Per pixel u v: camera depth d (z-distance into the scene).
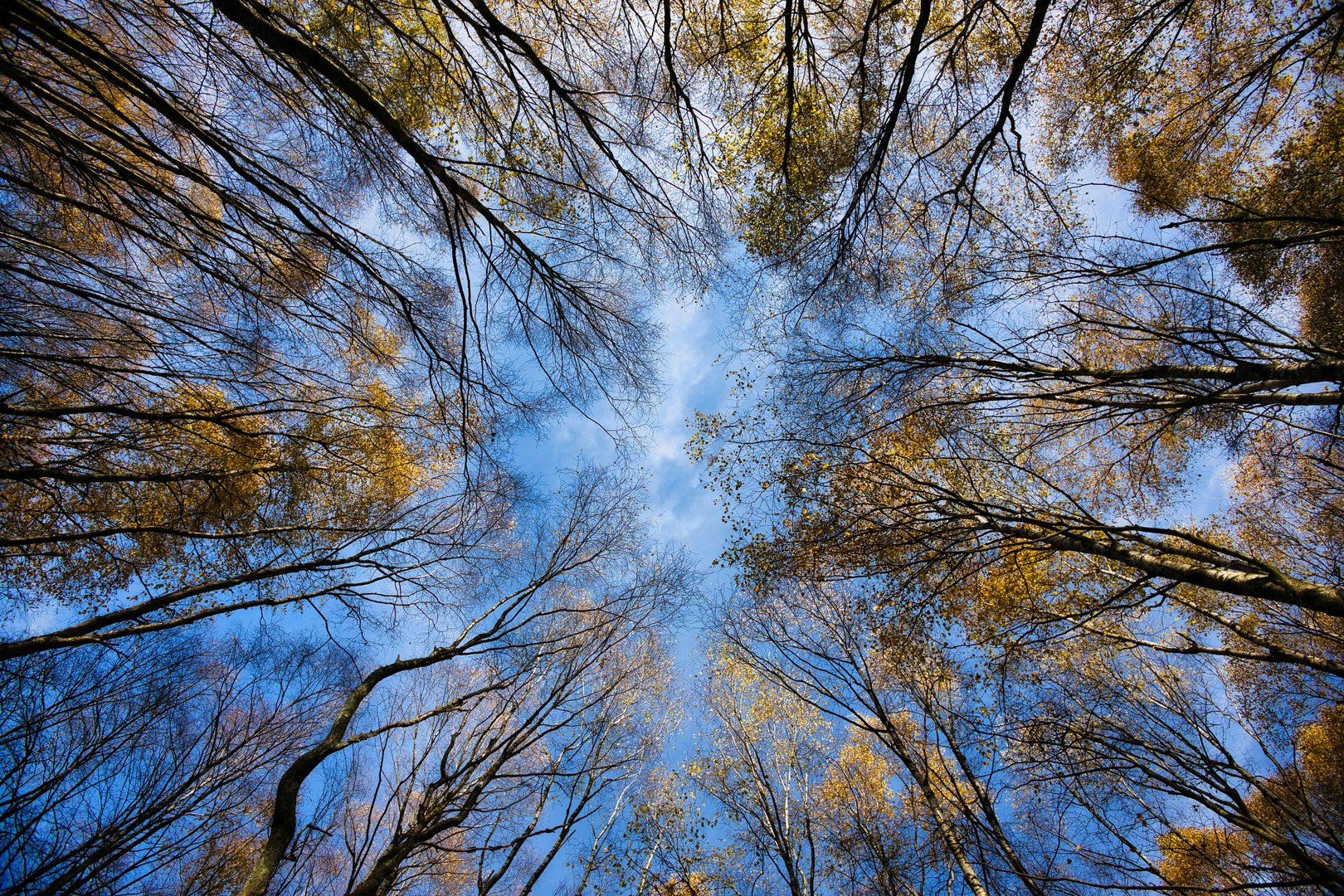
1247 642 8.34
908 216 7.31
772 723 10.86
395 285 5.90
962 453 7.75
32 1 3.13
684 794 10.73
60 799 4.84
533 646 9.48
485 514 8.54
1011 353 6.67
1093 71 7.12
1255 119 7.22
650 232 6.24
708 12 5.89
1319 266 8.20
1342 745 7.66
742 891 9.33
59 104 3.32
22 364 4.70
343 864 8.00
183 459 6.56
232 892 6.39
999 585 8.01
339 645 7.81
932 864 7.45
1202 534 9.24
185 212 4.23
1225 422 7.66
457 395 6.84
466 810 5.86
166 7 4.34
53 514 6.45
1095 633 7.12
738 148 6.95
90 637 4.95
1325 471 8.30
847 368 7.64
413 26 5.30
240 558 7.34
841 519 7.53
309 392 6.46
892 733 7.37
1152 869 6.21
